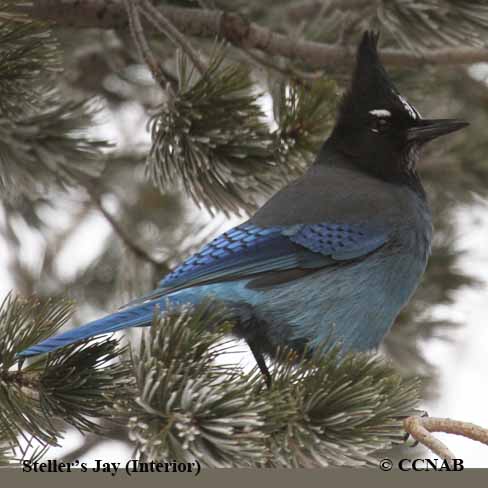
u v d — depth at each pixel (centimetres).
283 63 1248
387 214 1134
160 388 756
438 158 1457
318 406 812
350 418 805
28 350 832
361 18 1197
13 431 840
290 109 1064
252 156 1032
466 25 1102
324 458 796
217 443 738
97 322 883
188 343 796
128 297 1374
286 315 1055
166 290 991
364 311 1104
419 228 1159
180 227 1480
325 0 1387
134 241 1412
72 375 865
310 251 1083
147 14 1034
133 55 1428
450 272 1480
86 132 1047
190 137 1002
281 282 1060
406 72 1351
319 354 876
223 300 1025
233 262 1038
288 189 1150
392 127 1196
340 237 1096
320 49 1215
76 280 1550
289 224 1087
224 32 1214
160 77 1024
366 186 1164
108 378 861
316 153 1101
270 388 828
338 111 1209
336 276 1091
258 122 1028
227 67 1020
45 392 859
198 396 750
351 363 862
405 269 1139
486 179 1458
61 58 1059
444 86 1523
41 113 1028
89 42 1495
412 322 1455
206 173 1027
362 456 793
